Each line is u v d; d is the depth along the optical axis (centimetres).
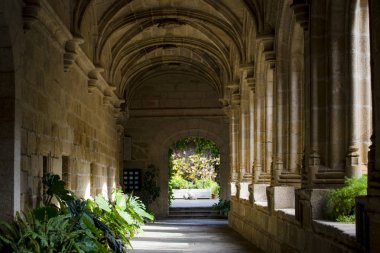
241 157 2230
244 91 2198
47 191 1166
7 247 855
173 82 3272
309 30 1073
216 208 3152
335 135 1024
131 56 2667
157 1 1998
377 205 658
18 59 1015
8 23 955
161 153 3266
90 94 1881
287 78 1412
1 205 986
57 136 1358
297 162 1387
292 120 1387
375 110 699
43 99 1216
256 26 1526
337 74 1025
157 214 3256
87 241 973
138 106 3275
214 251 1521
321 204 984
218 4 1905
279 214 1315
